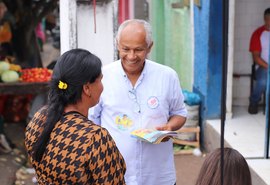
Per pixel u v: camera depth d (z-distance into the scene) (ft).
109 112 10.75
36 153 7.73
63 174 7.54
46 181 7.76
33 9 28.94
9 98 26.63
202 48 22.38
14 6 28.66
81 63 7.71
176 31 27.35
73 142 7.57
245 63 23.86
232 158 8.20
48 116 7.84
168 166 11.08
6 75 21.86
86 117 8.14
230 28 21.44
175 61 27.96
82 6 14.55
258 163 16.84
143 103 10.68
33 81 22.09
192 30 24.14
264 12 22.57
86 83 7.77
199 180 8.34
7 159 21.52
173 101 10.97
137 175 10.81
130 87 10.65
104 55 14.87
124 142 10.71
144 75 10.66
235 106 24.03
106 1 14.62
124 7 27.94
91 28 14.67
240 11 23.41
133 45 10.05
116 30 14.78
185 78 25.98
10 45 28.78
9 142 23.07
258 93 22.61
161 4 30.30
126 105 10.68
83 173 7.48
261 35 22.48
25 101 26.73
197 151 21.89
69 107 7.92
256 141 19.29
